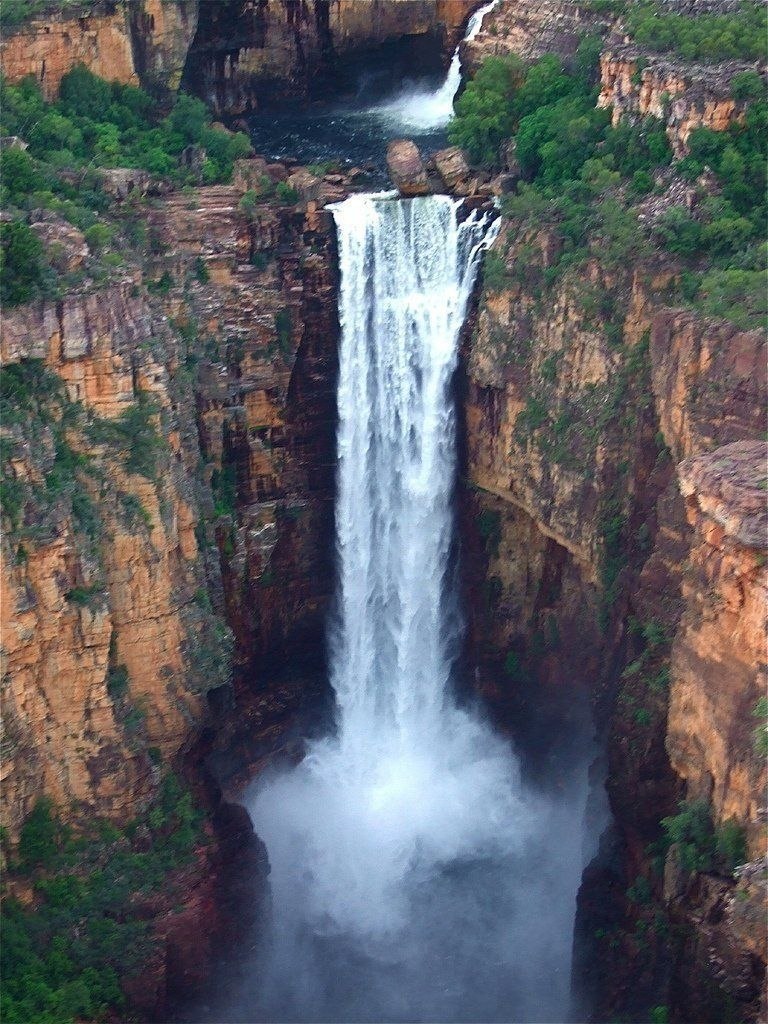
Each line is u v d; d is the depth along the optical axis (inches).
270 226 3976.4
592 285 3695.9
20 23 4109.3
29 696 3235.7
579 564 3823.8
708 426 3371.1
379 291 4047.7
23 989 3193.9
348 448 4124.0
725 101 3750.0
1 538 3144.7
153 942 3385.8
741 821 2938.0
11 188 3730.3
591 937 3464.6
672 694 3117.6
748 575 2861.7
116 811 3420.3
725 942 2925.7
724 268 3609.7
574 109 4079.7
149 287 3828.7
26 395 3284.9
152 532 3457.2
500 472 3971.5
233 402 3986.2
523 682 4057.6
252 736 4097.0
